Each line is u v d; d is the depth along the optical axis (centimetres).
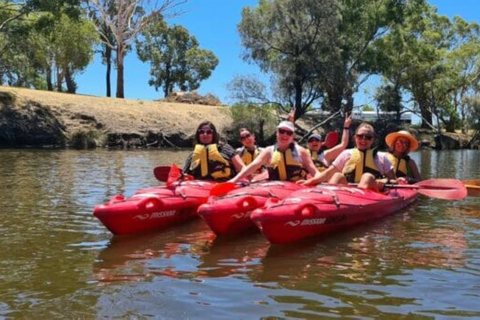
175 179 763
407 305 416
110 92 4347
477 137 4597
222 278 484
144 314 399
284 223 590
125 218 647
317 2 3397
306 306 415
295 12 3456
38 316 395
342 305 417
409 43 4156
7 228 693
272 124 3438
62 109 2995
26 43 3550
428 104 4906
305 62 3512
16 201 917
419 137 4306
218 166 809
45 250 583
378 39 3966
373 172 786
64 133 2881
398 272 502
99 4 4072
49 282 472
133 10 4184
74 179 1270
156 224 692
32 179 1260
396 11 3738
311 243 615
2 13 2962
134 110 3272
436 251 580
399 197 831
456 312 402
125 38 4262
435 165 2156
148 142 3102
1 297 433
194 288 456
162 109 3428
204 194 756
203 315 397
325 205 643
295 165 753
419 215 803
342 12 3712
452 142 4406
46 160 1875
